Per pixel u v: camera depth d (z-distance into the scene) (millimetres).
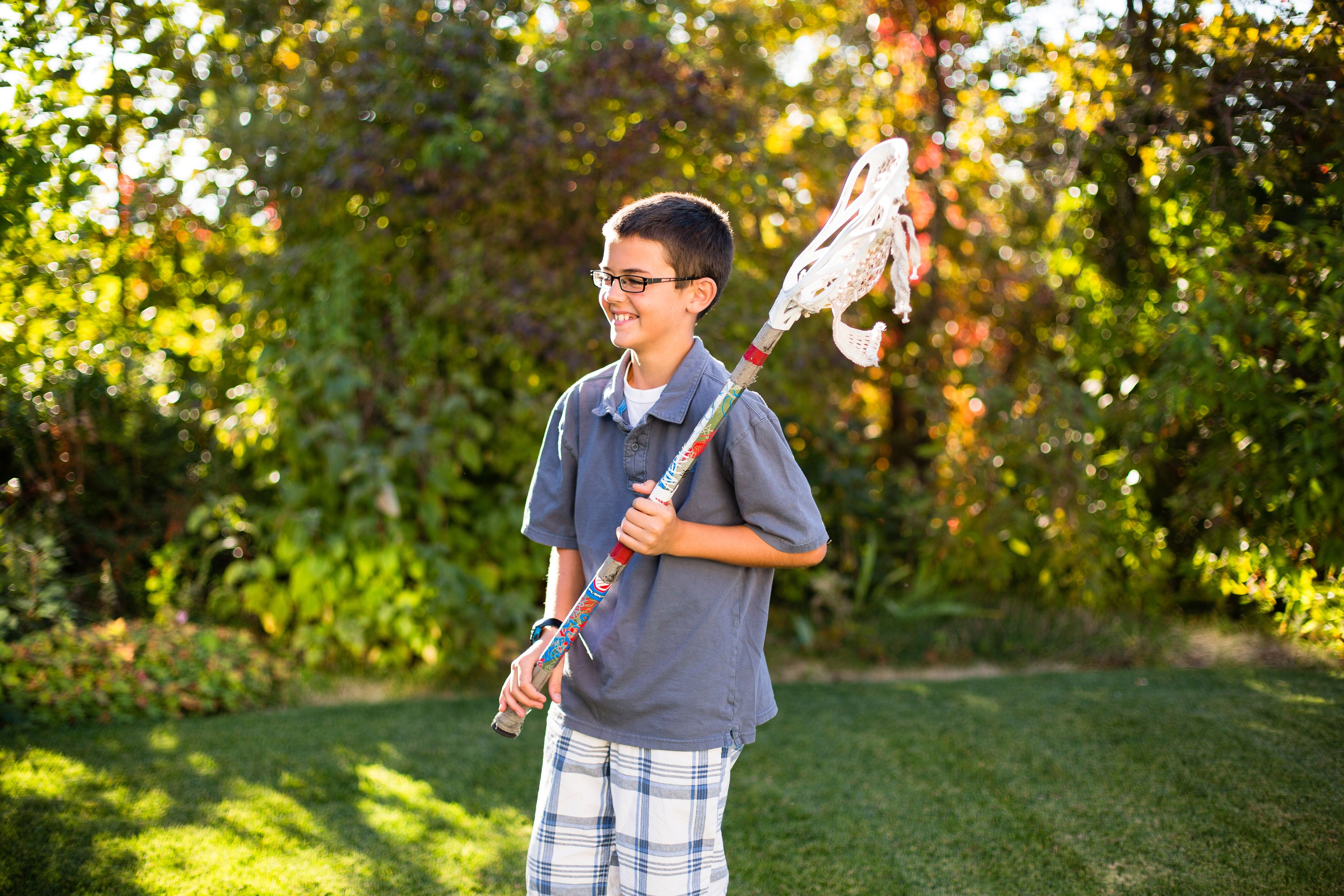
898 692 4168
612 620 1798
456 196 4859
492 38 5211
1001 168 6387
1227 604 4703
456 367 5043
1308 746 3221
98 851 2572
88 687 3701
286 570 4617
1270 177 3918
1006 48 6141
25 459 4598
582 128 4898
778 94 6258
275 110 5508
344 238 5078
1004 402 5387
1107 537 5113
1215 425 4559
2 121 3373
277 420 4523
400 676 4410
